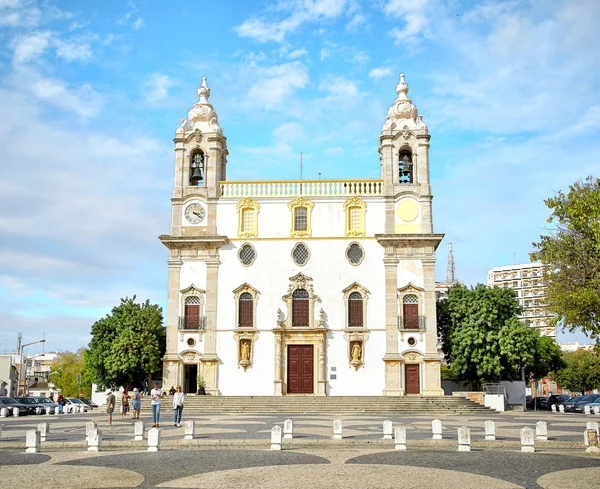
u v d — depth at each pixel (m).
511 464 19.69
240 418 41.88
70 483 16.66
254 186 58.53
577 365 89.75
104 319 64.19
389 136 58.31
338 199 57.66
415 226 56.88
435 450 23.56
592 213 31.23
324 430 31.31
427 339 54.81
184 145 59.62
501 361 56.25
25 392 115.62
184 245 57.41
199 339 56.09
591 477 17.34
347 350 55.31
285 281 56.62
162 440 26.12
